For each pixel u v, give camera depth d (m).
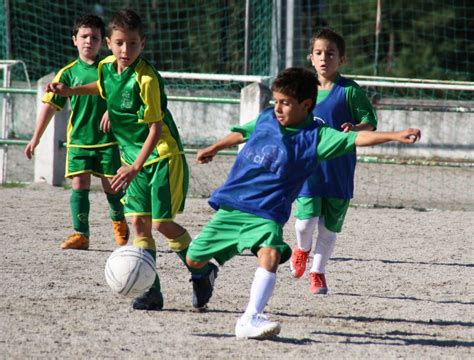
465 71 46.72
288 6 41.31
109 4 49.84
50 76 27.11
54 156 26.84
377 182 29.89
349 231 20.72
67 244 17.23
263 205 10.95
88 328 11.47
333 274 15.79
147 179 12.27
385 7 46.81
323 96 14.02
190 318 12.12
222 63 48.38
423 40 46.78
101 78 12.39
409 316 12.81
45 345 10.62
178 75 29.08
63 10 49.25
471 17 46.75
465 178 31.31
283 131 10.98
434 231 21.16
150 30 49.25
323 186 13.85
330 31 14.06
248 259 16.81
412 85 27.83
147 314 12.30
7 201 23.67
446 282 15.45
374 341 11.30
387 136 10.34
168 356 10.27
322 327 11.95
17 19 47.66
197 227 20.73
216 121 35.56
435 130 35.03
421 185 29.55
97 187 26.98
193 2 48.91
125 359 10.12
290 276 15.45
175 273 15.26
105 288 13.91
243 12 47.66
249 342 10.95
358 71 46.06
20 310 12.34
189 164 31.69
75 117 17.02
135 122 12.27
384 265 16.80
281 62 41.97
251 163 11.05
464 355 10.79
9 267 15.36
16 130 36.69
